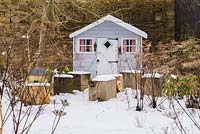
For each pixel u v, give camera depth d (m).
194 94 7.77
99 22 13.70
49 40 13.30
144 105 8.09
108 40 13.79
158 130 5.88
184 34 16.91
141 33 13.67
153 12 17.70
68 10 17.22
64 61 11.02
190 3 16.88
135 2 17.77
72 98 9.31
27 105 7.34
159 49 14.77
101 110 7.63
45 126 6.09
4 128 5.79
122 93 9.94
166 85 8.78
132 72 10.33
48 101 8.04
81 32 13.75
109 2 17.84
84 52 13.76
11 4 16.09
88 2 17.70
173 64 11.31
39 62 9.50
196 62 10.43
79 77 10.43
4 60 5.66
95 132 5.77
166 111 7.40
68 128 6.01
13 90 5.78
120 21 13.73
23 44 7.45
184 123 6.39
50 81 9.66
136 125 6.29
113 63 13.72
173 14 17.69
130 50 13.77
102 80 8.88
